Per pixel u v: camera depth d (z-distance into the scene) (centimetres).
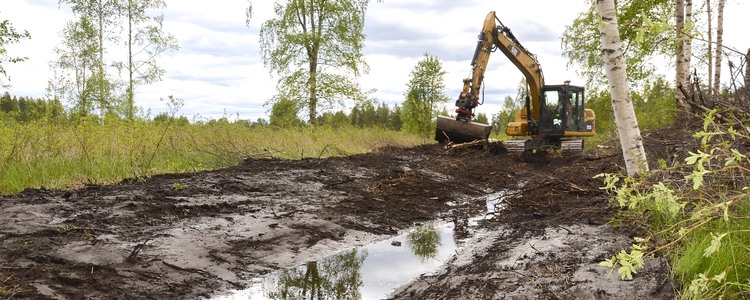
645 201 467
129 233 531
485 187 1067
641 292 359
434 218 762
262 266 508
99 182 782
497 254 530
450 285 441
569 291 383
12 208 579
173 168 946
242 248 538
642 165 563
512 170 1260
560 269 438
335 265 522
